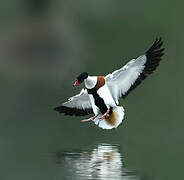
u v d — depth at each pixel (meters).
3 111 17.89
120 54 29.72
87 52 30.20
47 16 32.41
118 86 11.23
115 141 13.35
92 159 11.41
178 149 12.32
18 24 31.97
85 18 32.91
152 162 11.19
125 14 33.16
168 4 32.59
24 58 30.19
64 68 28.11
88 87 11.16
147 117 16.50
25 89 22.77
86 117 16.53
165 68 24.56
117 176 10.12
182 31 31.34
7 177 10.27
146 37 31.61
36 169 10.69
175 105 18.33
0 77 27.02
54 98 20.22
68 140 13.54
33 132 14.62
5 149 12.65
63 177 10.09
